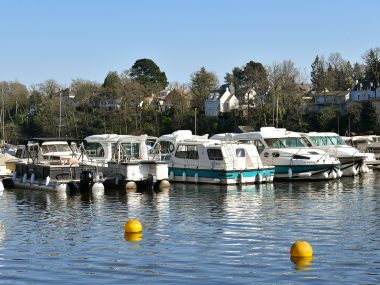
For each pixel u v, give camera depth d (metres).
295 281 15.57
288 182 40.59
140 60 150.88
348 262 17.39
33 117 120.19
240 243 20.09
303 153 41.91
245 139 43.91
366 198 31.81
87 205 29.78
